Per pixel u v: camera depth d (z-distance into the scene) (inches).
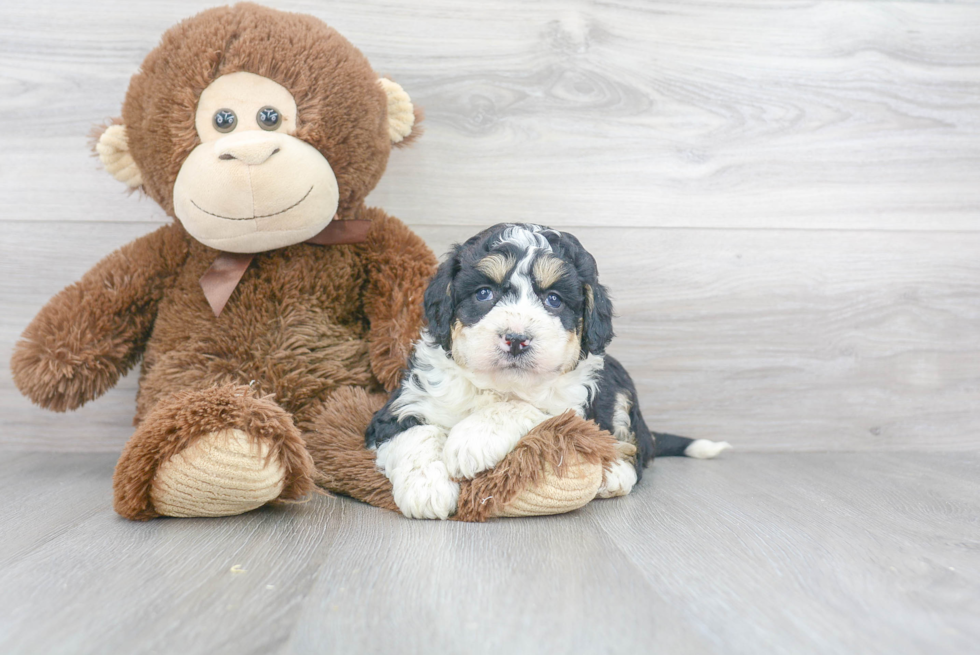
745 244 100.1
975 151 102.3
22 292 92.6
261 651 39.0
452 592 47.4
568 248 70.9
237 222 72.8
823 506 71.8
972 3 100.9
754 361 101.0
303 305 80.5
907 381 102.9
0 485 76.4
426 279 82.0
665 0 97.0
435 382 71.9
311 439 75.2
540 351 64.1
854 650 40.5
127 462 61.2
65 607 44.3
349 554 54.9
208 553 54.6
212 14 76.4
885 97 100.8
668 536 60.8
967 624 44.3
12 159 91.1
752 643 41.0
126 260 79.7
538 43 95.9
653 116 98.0
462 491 64.5
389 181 95.5
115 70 91.6
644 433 86.2
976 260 103.0
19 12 89.8
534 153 97.0
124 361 80.2
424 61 94.7
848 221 101.2
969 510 71.1
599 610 45.0
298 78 74.0
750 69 98.8
